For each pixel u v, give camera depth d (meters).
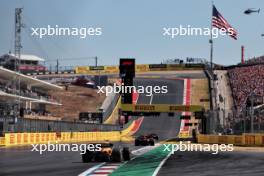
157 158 57.44
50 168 43.25
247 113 131.50
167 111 121.31
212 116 117.06
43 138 112.69
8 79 163.12
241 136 94.69
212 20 123.81
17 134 100.75
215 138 102.50
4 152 74.62
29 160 55.69
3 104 147.62
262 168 41.94
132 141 146.50
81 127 146.00
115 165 46.22
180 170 39.88
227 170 39.84
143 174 36.25
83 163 49.88
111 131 171.00
